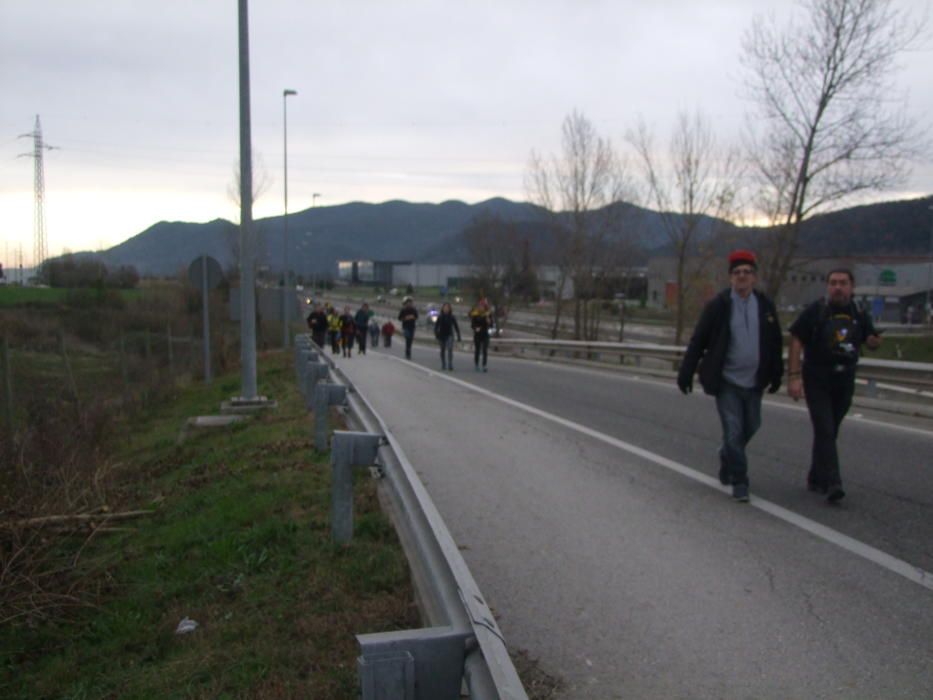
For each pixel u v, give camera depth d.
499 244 64.44
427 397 16.36
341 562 5.84
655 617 5.07
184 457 12.48
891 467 9.15
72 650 5.66
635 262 64.25
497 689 2.72
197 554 6.91
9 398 13.80
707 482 8.59
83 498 7.95
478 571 5.90
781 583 5.61
